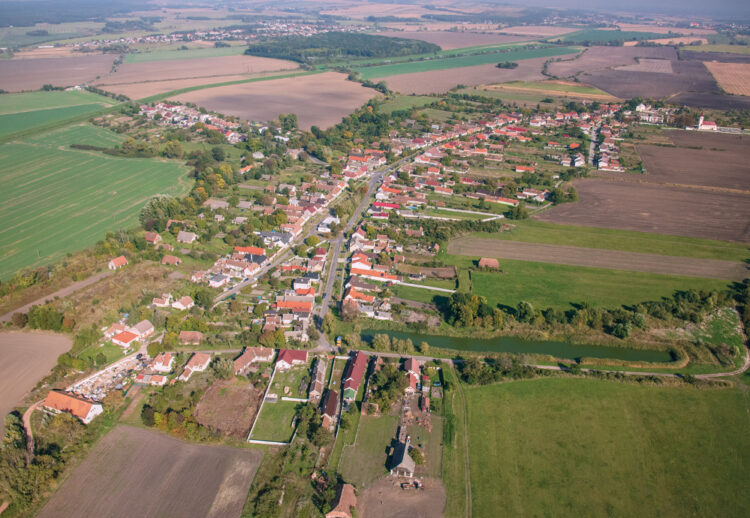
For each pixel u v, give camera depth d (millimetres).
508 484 116875
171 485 114812
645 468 121250
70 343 162625
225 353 159750
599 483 117312
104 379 147250
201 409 137000
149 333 167625
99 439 126625
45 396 140000
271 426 131625
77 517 107312
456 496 113750
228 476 117250
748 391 146250
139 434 128375
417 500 112562
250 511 109000
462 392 144500
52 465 117000
